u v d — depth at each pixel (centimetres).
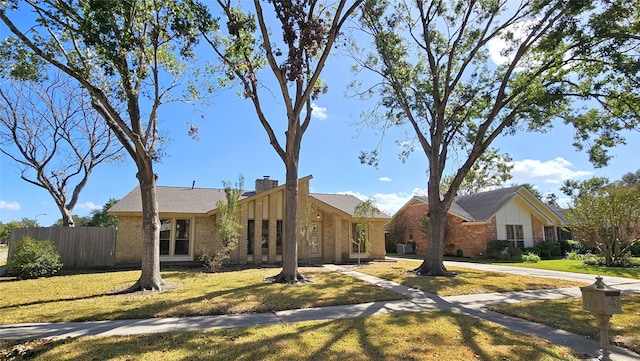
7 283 1232
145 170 1097
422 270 1530
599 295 488
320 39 1098
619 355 531
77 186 2452
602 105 1367
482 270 1691
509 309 835
